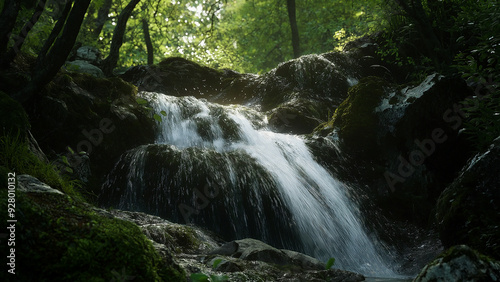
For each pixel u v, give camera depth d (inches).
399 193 239.3
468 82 282.8
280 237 210.5
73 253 80.4
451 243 158.7
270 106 360.2
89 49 411.2
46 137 220.1
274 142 259.0
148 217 188.7
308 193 224.5
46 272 77.1
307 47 907.4
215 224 212.5
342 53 391.2
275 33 941.2
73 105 234.5
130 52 705.0
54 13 420.2
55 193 95.4
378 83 267.3
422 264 194.2
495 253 141.9
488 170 158.2
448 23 344.5
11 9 207.3
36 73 209.0
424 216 231.5
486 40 218.5
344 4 799.1
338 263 201.9
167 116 277.6
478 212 154.0
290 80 372.8
